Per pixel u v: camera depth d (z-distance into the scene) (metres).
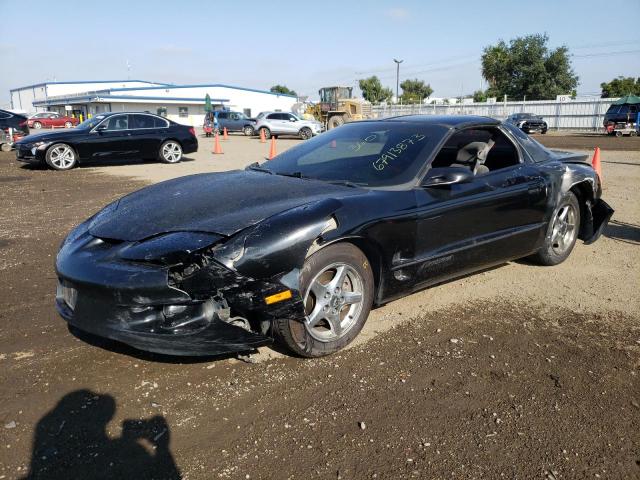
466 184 3.89
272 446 2.44
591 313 3.96
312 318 3.11
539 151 4.78
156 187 3.87
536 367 3.17
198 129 51.72
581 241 5.96
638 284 4.57
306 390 2.89
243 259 2.71
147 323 2.75
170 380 2.98
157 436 2.50
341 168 3.86
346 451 2.41
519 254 4.54
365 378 3.02
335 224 3.09
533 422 2.64
